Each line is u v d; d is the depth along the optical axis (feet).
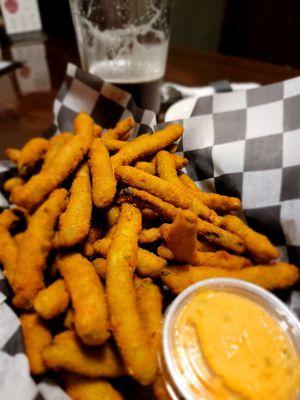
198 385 0.42
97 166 0.60
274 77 1.19
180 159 0.67
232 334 0.45
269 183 0.62
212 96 0.70
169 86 1.06
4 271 0.55
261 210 0.62
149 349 0.43
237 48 2.08
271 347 0.44
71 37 1.65
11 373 0.43
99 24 0.87
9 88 1.20
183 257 0.53
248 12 1.94
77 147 0.64
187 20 2.11
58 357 0.43
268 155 0.63
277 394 0.41
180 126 0.69
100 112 0.82
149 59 0.92
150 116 0.73
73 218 0.53
